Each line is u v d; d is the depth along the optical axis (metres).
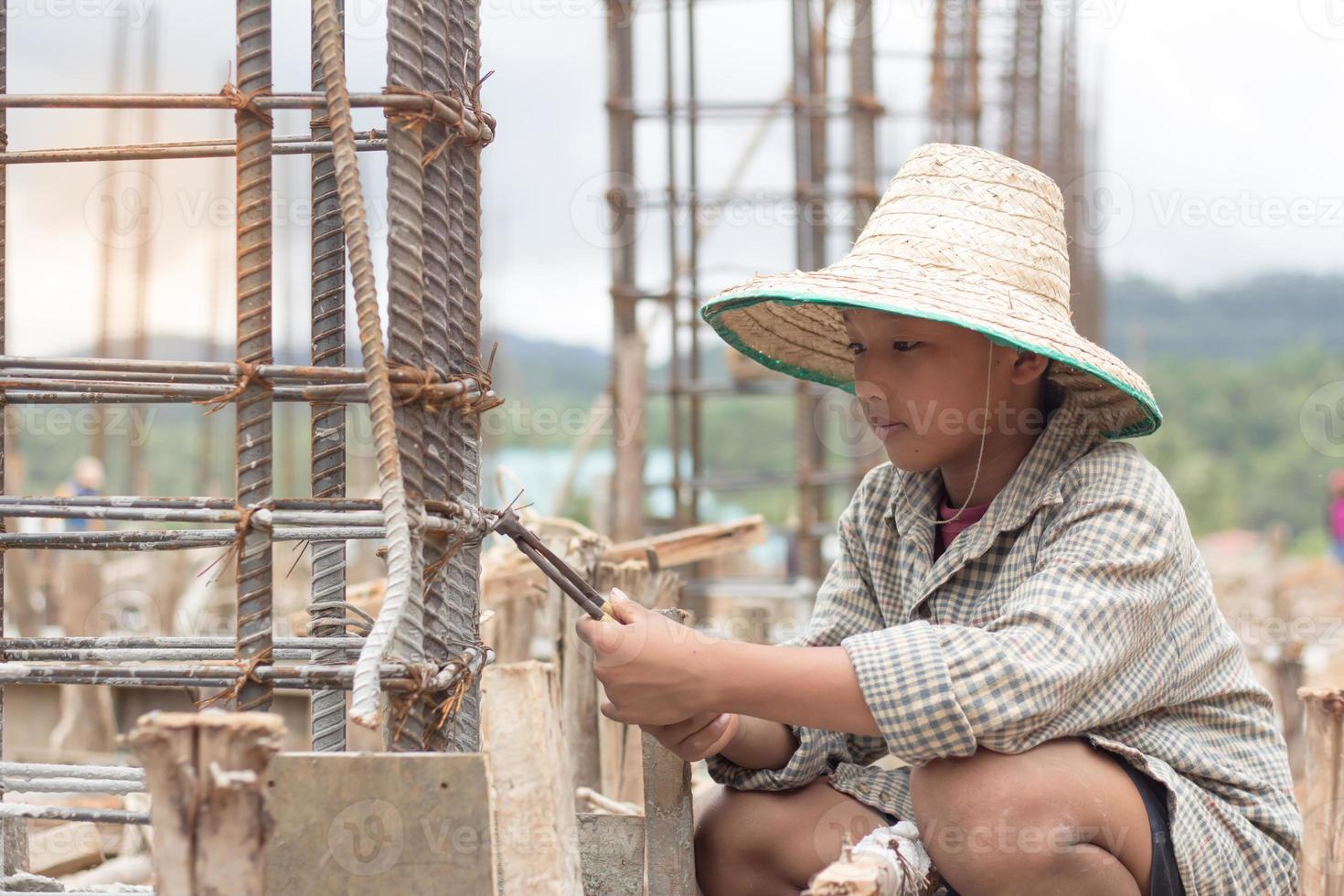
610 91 5.67
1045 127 8.83
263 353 1.32
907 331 1.71
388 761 1.20
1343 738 1.77
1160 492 1.69
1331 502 13.50
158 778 1.00
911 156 1.88
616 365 5.72
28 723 4.53
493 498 7.17
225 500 1.32
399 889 1.19
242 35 1.29
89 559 5.00
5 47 1.47
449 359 1.39
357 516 1.30
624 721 1.58
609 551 2.84
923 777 1.56
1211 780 1.65
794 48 5.74
